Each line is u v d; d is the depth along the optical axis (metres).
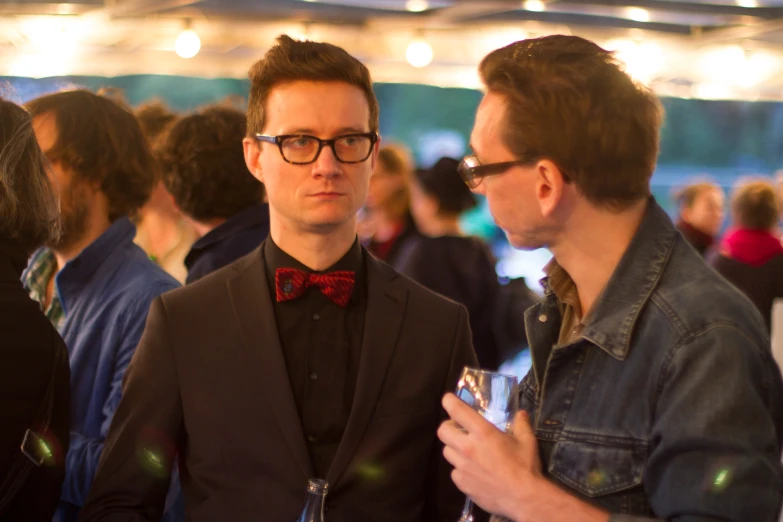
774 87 7.55
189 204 2.54
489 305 3.37
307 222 1.68
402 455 1.67
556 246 1.37
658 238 1.32
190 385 1.66
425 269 3.37
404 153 4.87
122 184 2.19
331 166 1.64
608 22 6.64
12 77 6.52
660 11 6.23
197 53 6.73
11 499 1.39
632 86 1.29
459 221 3.59
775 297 4.60
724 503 1.09
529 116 1.28
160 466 1.64
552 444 1.33
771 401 1.20
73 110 2.12
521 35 6.70
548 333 1.48
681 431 1.14
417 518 1.67
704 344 1.17
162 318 1.71
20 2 6.16
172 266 3.39
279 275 1.71
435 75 7.37
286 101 1.65
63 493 1.98
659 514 1.17
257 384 1.65
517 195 1.32
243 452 1.61
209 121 2.55
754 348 1.17
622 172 1.27
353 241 1.78
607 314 1.30
